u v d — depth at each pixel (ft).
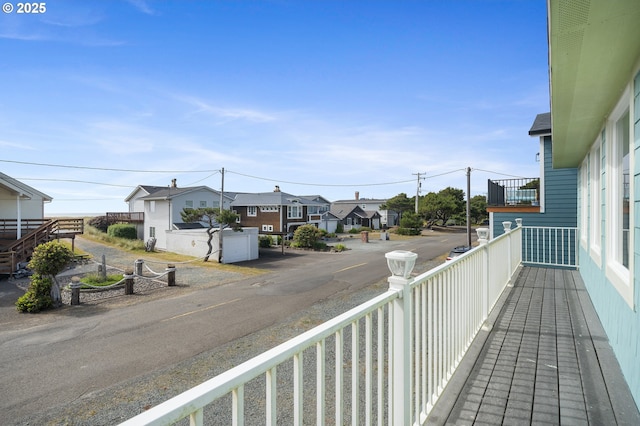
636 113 7.22
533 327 12.19
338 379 3.98
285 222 93.61
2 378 14.82
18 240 44.16
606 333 11.25
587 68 7.47
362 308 4.50
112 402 12.60
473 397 7.66
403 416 5.35
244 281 36.83
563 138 14.44
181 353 17.16
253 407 10.78
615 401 7.38
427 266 43.55
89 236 87.40
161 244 80.94
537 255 25.96
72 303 28.07
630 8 5.12
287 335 19.15
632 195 7.60
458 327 8.71
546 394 7.73
